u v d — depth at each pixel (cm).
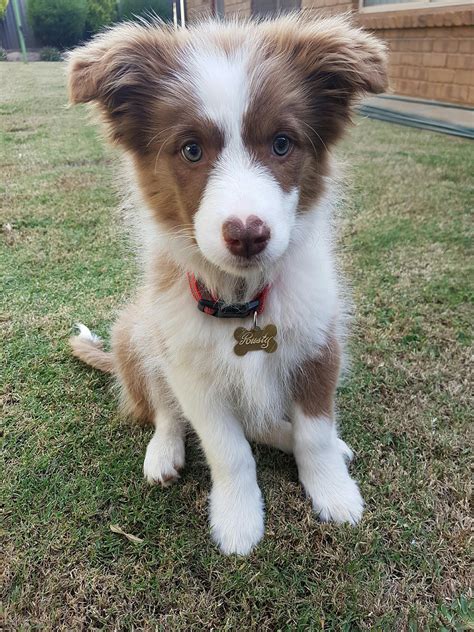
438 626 34
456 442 46
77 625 35
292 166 36
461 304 65
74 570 38
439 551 38
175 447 47
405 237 81
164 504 43
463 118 150
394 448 47
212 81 34
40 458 47
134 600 37
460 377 54
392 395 52
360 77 37
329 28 40
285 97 35
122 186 47
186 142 35
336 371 44
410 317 63
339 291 49
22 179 110
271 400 44
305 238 40
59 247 82
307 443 43
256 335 40
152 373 48
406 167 112
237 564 38
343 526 40
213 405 42
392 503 42
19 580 38
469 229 83
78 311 67
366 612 35
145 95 38
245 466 42
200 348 40
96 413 52
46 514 42
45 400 53
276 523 41
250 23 42
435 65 164
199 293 40
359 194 97
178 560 39
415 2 167
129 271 74
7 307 68
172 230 39
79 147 133
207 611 35
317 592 36
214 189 33
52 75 251
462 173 108
